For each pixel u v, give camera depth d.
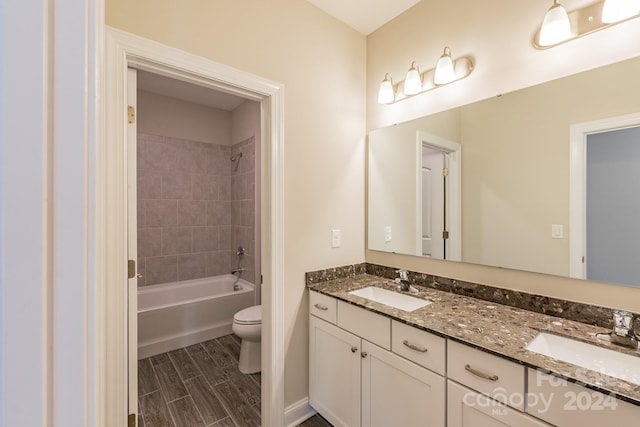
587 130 1.27
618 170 1.20
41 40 0.30
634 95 1.16
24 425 0.29
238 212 3.55
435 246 1.82
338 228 2.06
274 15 1.70
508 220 1.50
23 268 0.29
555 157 1.35
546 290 1.39
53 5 0.31
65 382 0.31
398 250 2.02
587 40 1.26
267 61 1.67
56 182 0.31
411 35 1.94
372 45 2.20
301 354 1.85
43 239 0.30
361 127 2.21
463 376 1.09
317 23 1.92
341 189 2.08
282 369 1.74
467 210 1.67
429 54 1.84
